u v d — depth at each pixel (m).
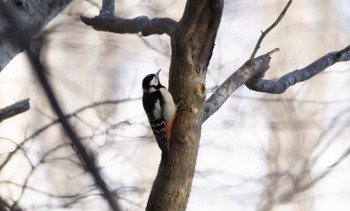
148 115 9.20
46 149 12.78
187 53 7.69
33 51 6.38
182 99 7.81
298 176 15.14
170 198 7.87
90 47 14.98
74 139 5.69
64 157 12.36
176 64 7.81
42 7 9.80
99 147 12.45
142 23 9.13
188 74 7.78
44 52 12.88
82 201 12.27
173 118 7.84
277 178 14.92
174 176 7.86
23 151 11.99
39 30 9.80
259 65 9.25
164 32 9.04
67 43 14.70
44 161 12.31
